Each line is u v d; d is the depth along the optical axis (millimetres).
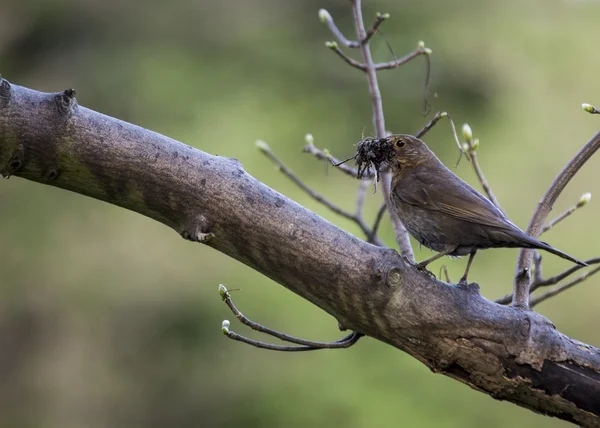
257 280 14688
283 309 14031
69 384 14742
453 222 6262
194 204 4621
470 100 16844
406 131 16250
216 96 16641
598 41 18000
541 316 4762
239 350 14086
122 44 17734
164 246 15633
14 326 15266
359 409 12656
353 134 16141
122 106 16625
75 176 4602
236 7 18156
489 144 16422
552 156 16312
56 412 14703
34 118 4457
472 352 4656
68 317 15148
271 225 4625
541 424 12648
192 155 4656
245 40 17625
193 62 17109
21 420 14742
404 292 4625
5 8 18156
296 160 15594
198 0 17984
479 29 17797
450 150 16188
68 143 4504
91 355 14898
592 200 15680
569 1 18469
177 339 14672
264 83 16844
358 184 15062
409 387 12805
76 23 17906
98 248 15742
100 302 15164
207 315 14570
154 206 4680
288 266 4672
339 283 4645
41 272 15547
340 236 4668
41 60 17828
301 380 13242
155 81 16797
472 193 6383
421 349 4715
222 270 15062
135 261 15531
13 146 4453
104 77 17047
